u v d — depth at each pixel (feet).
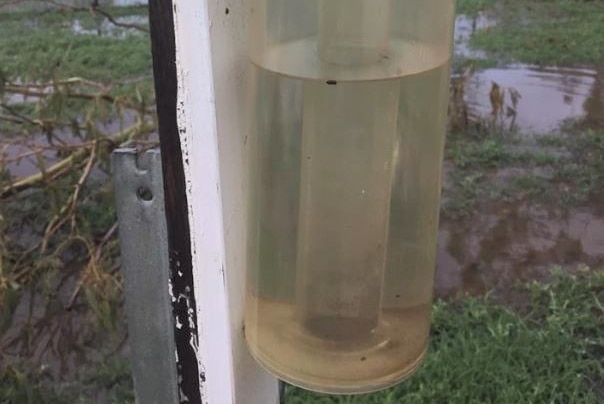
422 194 2.23
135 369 2.41
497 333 7.53
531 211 10.64
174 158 2.12
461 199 10.92
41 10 18.98
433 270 2.38
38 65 14.67
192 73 2.02
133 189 2.25
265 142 2.15
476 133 12.80
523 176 11.46
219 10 2.03
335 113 2.08
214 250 2.18
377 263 2.22
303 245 2.19
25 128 10.64
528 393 6.82
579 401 6.80
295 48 2.04
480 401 6.75
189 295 2.25
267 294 2.25
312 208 2.16
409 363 2.32
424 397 6.72
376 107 2.08
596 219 10.46
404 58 2.07
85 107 11.84
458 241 9.98
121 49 16.38
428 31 2.09
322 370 2.24
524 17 19.19
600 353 7.52
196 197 2.13
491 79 15.11
